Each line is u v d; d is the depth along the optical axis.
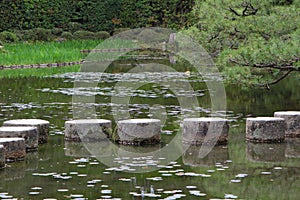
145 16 36.72
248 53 12.00
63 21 36.22
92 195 6.72
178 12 35.03
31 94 16.38
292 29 12.34
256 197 6.62
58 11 36.03
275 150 9.12
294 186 7.06
